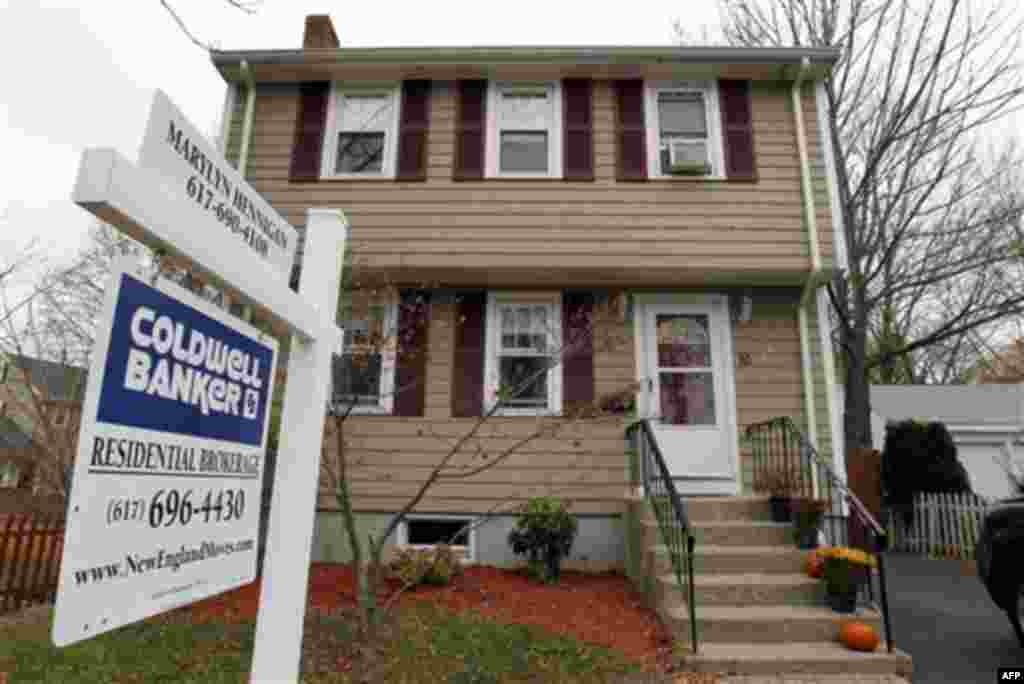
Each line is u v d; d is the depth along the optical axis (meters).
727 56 8.20
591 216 7.98
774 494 6.48
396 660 4.43
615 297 8.08
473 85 8.62
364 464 7.57
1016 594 5.22
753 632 4.96
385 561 7.20
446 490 7.52
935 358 24.12
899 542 11.20
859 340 12.06
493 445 7.60
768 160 8.15
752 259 7.77
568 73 8.55
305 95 8.64
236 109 8.62
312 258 2.32
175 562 1.49
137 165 1.36
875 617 5.05
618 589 6.55
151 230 1.33
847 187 12.14
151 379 1.42
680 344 7.95
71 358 10.23
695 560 5.73
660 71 8.44
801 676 4.55
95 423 1.25
